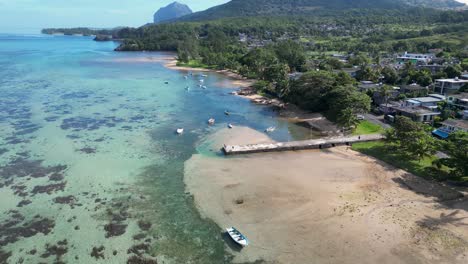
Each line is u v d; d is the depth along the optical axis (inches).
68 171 2807.6
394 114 4264.3
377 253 1857.8
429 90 5187.0
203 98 5536.4
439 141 2928.2
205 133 3806.6
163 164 2970.0
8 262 1795.0
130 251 1884.8
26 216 2191.2
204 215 2217.0
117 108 4741.6
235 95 5792.3
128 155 3147.1
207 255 1859.0
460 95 4421.8
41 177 2701.8
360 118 4217.5
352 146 3420.3
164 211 2261.3
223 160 3075.8
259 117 4498.0
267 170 2871.6
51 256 1843.0
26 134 3624.5
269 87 5959.6
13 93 5462.6
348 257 1831.9
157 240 1977.1
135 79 7160.4
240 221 2149.4
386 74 6294.3
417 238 1971.0
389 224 2097.7
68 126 3919.8
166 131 3843.5
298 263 1793.8
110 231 2052.2
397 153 3137.3
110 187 2566.4
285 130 3969.0
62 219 2164.1
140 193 2484.0
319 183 2632.9
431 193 2465.6
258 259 1829.5
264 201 2375.7
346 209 2263.8
